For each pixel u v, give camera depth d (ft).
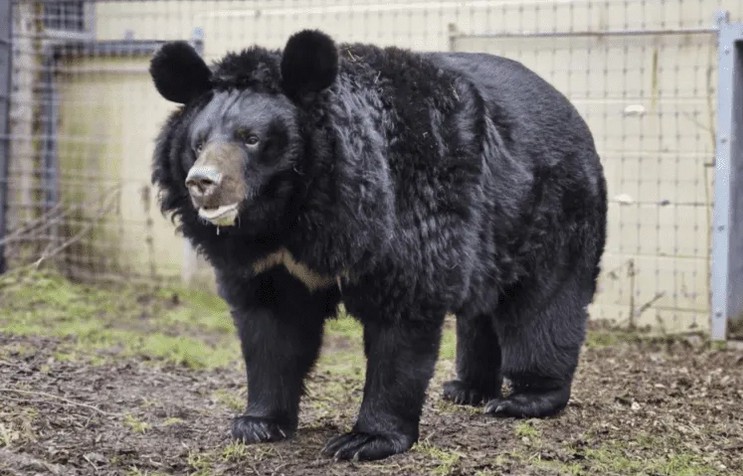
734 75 48.44
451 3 54.39
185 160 27.58
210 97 27.76
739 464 30.89
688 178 51.03
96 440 30.35
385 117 28.48
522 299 34.94
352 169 26.99
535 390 35.70
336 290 29.89
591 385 40.55
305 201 26.96
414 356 29.50
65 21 64.18
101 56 63.05
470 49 54.49
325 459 29.40
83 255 63.62
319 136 26.76
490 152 31.55
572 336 35.76
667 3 50.65
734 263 49.57
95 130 63.57
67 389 35.76
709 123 50.34
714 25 49.21
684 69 50.70
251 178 26.32
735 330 50.14
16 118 63.67
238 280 29.58
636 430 34.14
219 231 27.89
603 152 52.54
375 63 29.50
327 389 39.04
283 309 30.25
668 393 39.34
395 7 55.42
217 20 59.52
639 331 51.65
